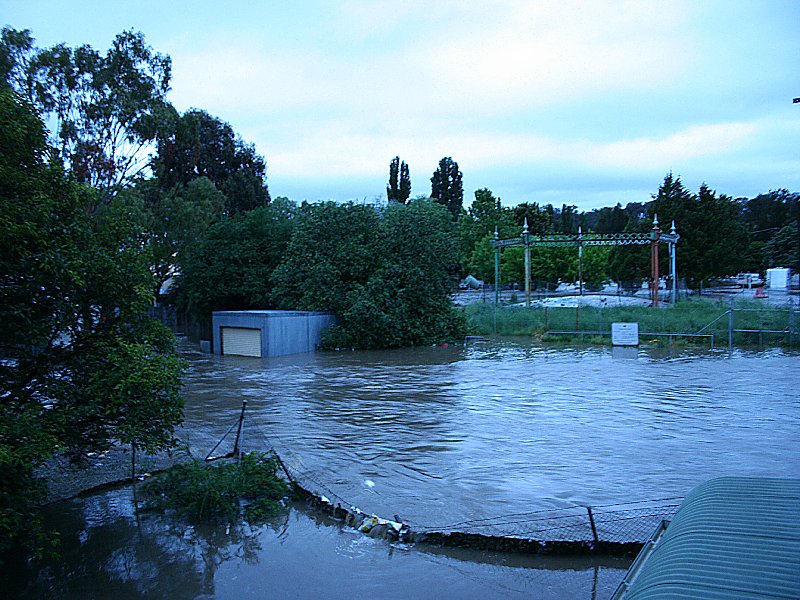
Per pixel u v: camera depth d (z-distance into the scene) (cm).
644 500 871
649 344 2830
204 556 746
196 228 3903
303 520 852
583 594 634
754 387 1750
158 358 818
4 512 603
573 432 1278
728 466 1027
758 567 348
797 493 461
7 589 670
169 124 3644
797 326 2703
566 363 2334
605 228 8650
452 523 808
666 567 365
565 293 4688
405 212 3128
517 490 935
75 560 736
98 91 3478
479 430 1312
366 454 1146
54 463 1070
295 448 1195
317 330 2981
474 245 6450
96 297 809
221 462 1036
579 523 788
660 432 1260
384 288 2973
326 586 664
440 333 3073
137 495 948
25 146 765
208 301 3509
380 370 2259
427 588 654
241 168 5572
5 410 668
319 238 3119
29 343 727
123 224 880
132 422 786
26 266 721
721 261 5250
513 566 698
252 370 2327
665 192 5597
